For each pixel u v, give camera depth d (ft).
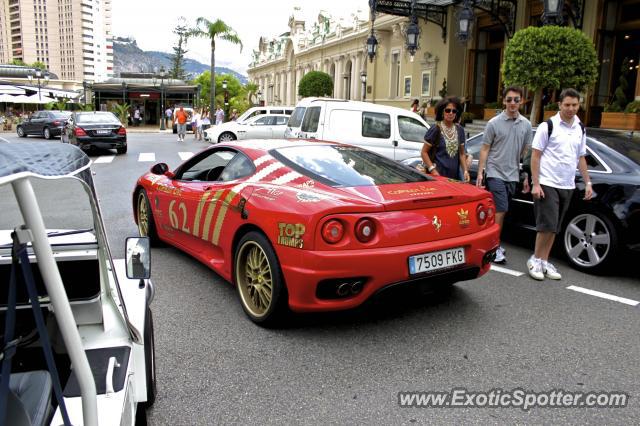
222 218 14.73
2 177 4.18
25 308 7.68
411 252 12.03
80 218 8.45
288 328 13.34
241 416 9.61
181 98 156.04
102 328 7.83
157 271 17.79
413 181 14.05
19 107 178.19
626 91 55.47
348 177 13.58
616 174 18.07
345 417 9.61
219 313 14.30
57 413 5.71
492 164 18.53
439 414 9.75
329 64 148.15
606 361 11.91
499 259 19.49
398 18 96.02
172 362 11.59
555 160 16.81
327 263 11.53
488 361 11.79
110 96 156.15
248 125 69.05
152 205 19.66
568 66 41.22
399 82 98.32
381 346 12.43
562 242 19.58
